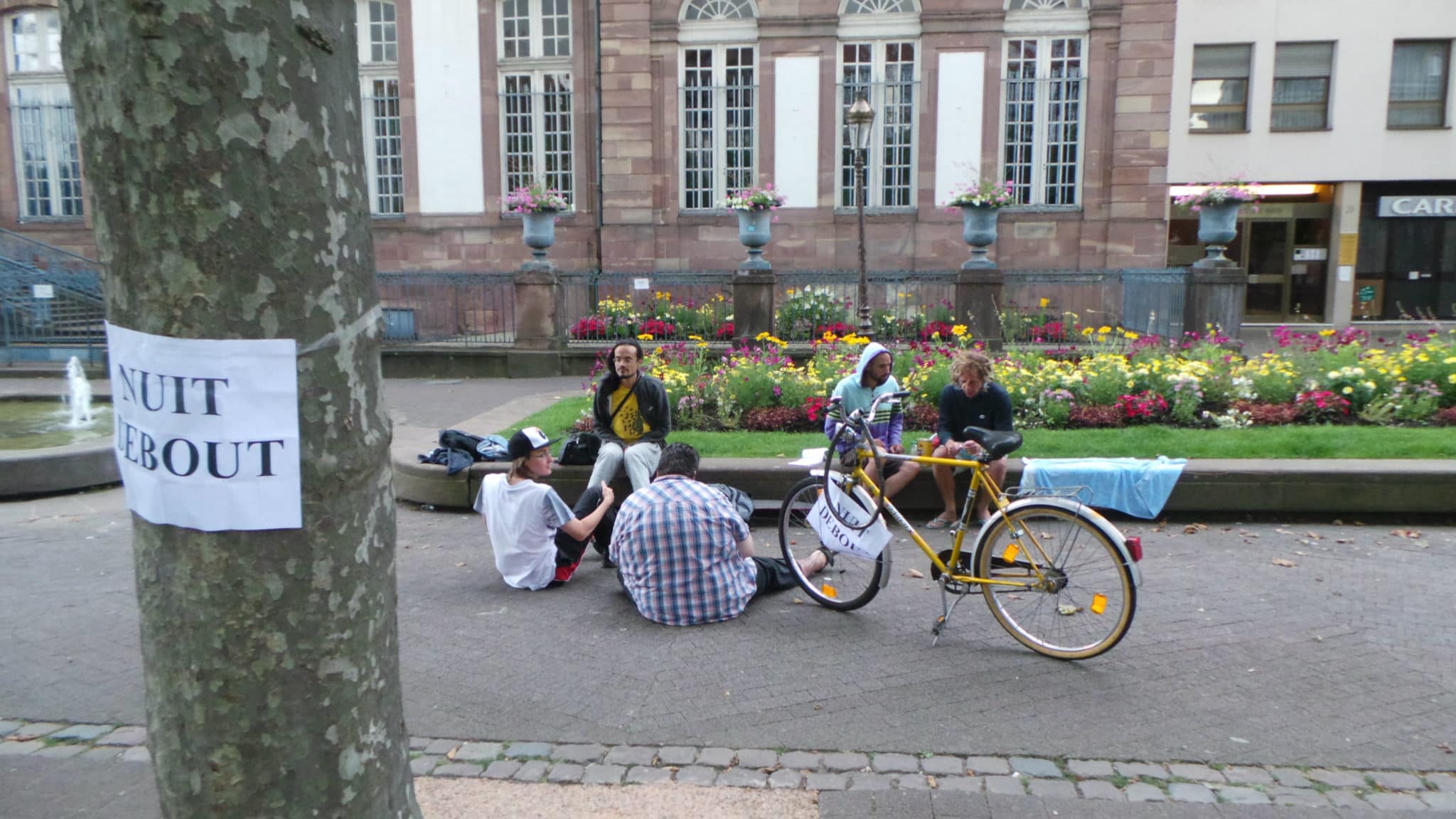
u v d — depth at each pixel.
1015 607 4.92
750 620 5.32
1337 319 22.50
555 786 3.54
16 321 16.89
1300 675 4.46
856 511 5.31
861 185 14.72
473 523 7.47
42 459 8.34
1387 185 22.19
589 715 4.13
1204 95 22.09
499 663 4.73
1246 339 19.11
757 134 19.72
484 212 20.39
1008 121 19.33
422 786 3.55
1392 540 6.61
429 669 4.65
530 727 4.02
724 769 3.66
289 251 1.80
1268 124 21.92
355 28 1.94
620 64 19.59
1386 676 4.45
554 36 20.00
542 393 13.33
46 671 4.66
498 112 20.16
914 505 7.38
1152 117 18.78
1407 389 9.33
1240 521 7.12
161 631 1.92
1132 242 19.09
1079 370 10.02
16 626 5.27
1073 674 4.52
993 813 3.32
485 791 3.50
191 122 1.71
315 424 1.87
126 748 3.92
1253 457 7.77
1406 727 3.95
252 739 1.89
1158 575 5.92
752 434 9.05
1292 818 3.28
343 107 1.88
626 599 5.70
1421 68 21.66
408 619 5.36
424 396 13.24
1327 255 22.53
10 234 18.97
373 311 1.99
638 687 4.43
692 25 19.55
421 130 20.36
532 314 15.35
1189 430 8.76
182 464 1.83
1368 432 8.32
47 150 21.30
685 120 19.94
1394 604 5.37
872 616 5.38
